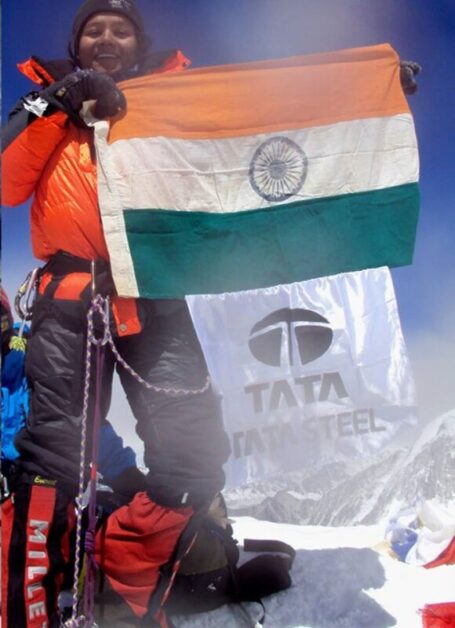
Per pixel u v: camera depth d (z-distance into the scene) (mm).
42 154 1739
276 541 2055
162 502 1710
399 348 1804
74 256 1778
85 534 1719
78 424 1740
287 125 1839
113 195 1740
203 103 1814
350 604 1852
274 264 1837
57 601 1725
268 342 1807
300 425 1801
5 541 1703
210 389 1780
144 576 1753
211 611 1883
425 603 1830
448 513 2025
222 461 1763
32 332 1783
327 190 1850
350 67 1847
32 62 1783
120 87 1785
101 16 1824
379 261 1852
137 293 1749
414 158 1856
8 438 1879
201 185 1818
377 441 1785
